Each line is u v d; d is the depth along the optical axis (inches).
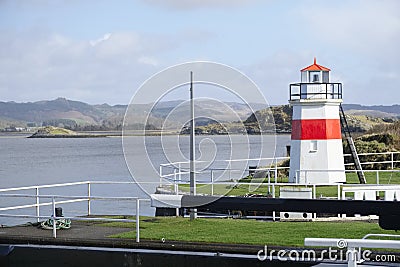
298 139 1082.7
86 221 634.8
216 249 479.2
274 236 532.7
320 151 1072.2
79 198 576.7
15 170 2731.3
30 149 5393.7
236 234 542.6
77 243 514.9
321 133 1071.6
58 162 3262.8
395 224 386.6
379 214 388.5
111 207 1175.6
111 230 566.9
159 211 712.4
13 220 1083.9
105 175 2277.3
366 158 1327.5
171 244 492.1
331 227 593.0
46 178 2284.7
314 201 394.3
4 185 2055.9
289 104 1095.6
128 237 524.7
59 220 589.0
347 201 387.9
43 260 495.8
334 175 1071.0
